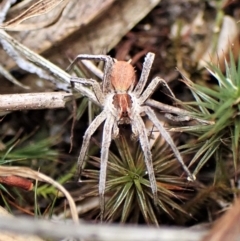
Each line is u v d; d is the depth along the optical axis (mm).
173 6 110
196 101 93
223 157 95
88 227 49
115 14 103
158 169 90
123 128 93
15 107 90
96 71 99
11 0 98
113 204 88
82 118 103
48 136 102
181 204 94
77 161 94
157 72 107
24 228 48
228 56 106
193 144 90
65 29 101
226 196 94
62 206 96
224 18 109
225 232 50
